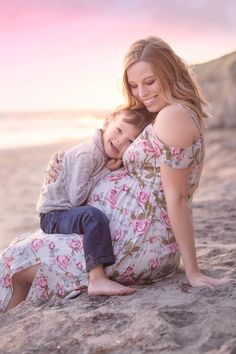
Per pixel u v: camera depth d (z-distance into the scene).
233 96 21.00
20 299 3.16
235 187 8.53
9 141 26.81
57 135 30.34
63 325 2.59
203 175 11.88
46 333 2.54
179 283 3.05
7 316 2.92
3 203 10.23
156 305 2.71
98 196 3.13
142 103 3.16
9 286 3.12
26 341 2.50
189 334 2.42
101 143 3.15
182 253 3.01
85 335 2.48
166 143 2.92
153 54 2.95
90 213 3.00
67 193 3.16
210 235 4.51
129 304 2.76
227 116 21.38
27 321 2.70
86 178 3.12
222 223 4.98
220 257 3.68
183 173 2.94
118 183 3.12
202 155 3.07
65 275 3.02
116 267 3.02
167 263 3.12
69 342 2.43
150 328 2.46
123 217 3.05
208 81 22.00
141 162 3.04
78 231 3.05
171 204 2.96
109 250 2.97
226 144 16.89
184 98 2.99
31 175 14.85
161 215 3.06
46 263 3.04
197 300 2.74
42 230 3.28
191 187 3.08
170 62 2.96
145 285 3.11
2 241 6.89
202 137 3.03
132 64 2.99
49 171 3.23
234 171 12.03
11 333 2.61
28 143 25.38
